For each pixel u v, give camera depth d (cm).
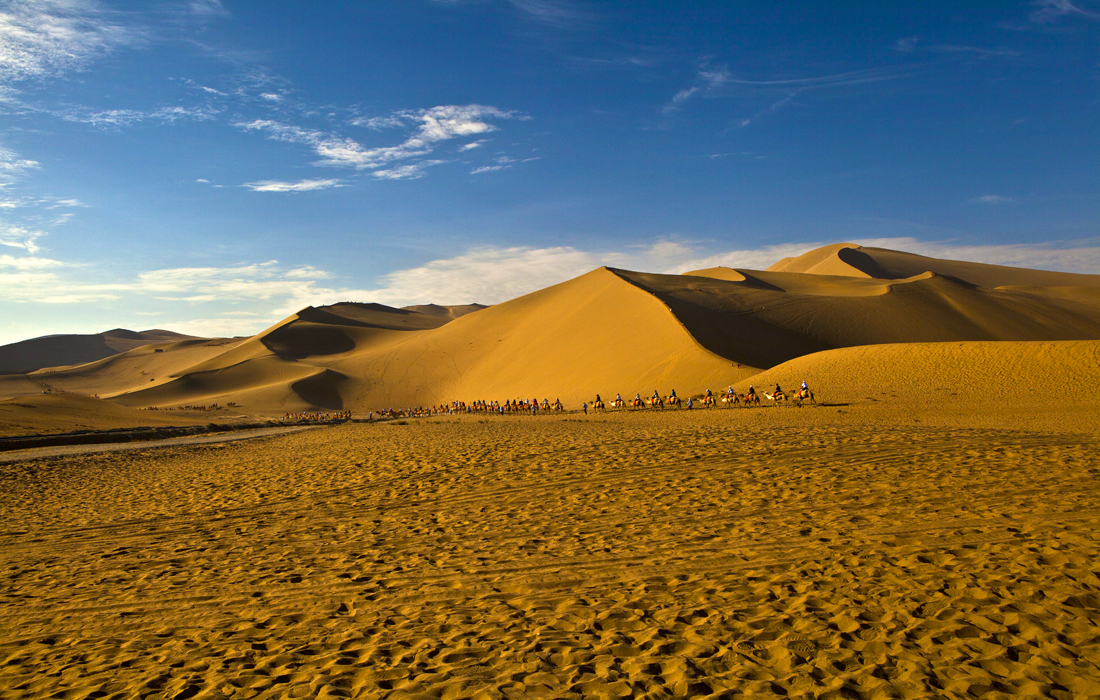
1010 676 440
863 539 761
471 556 812
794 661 480
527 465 1430
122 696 486
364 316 19775
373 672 502
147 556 922
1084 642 480
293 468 1748
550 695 448
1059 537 709
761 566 697
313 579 763
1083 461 1113
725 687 447
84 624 659
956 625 521
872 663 471
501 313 11906
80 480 1828
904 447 1344
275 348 13438
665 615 585
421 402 9400
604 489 1137
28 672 544
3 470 2084
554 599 646
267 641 586
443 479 1351
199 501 1341
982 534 743
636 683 460
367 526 1017
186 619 657
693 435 1791
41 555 967
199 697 475
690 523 889
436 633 579
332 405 9669
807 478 1105
